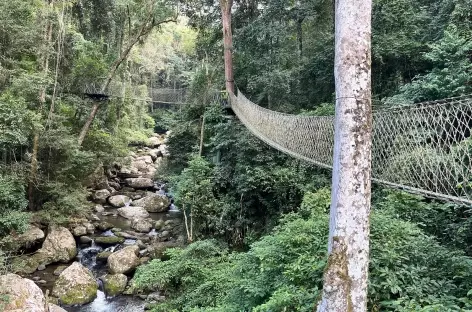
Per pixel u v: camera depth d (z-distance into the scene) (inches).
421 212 171.0
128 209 460.4
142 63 896.9
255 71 466.3
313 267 132.6
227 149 391.5
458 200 99.5
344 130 97.8
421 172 118.3
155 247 350.6
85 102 504.7
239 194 352.2
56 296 266.7
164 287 258.4
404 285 115.2
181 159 492.4
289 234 159.6
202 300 203.3
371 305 112.2
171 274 232.2
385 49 302.4
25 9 351.6
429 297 107.7
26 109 309.7
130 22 511.8
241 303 161.3
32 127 311.3
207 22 541.0
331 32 405.7
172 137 509.4
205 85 509.0
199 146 459.5
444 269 124.7
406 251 131.1
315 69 394.3
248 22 496.4
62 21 414.0
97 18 568.4
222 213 336.5
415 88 246.4
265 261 155.8
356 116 97.2
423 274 121.9
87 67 491.5
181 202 357.1
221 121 429.7
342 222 96.1
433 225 164.7
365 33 98.4
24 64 354.6
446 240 158.1
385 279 118.0
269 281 154.6
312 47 448.8
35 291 223.6
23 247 331.6
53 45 423.8
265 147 335.9
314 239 153.3
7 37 335.6
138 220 420.8
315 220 170.7
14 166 331.6
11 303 207.8
